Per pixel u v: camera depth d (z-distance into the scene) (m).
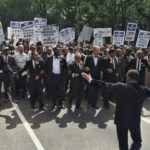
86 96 15.73
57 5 58.38
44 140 10.26
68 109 13.88
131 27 20.08
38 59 13.86
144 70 15.31
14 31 20.19
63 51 16.62
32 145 9.85
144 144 9.99
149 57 16.41
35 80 13.72
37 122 12.05
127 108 7.70
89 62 13.93
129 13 44.31
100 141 10.20
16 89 15.74
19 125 11.68
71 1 51.41
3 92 15.60
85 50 17.91
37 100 15.24
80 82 13.83
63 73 14.07
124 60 15.90
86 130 11.22
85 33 22.17
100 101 15.42
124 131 7.76
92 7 45.09
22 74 15.34
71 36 19.95
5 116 12.77
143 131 11.16
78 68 13.85
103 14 44.38
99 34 20.97
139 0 42.66
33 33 19.75
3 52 15.34
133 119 7.72
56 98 13.93
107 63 14.12
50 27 18.83
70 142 10.11
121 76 15.38
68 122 12.10
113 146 9.80
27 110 13.65
